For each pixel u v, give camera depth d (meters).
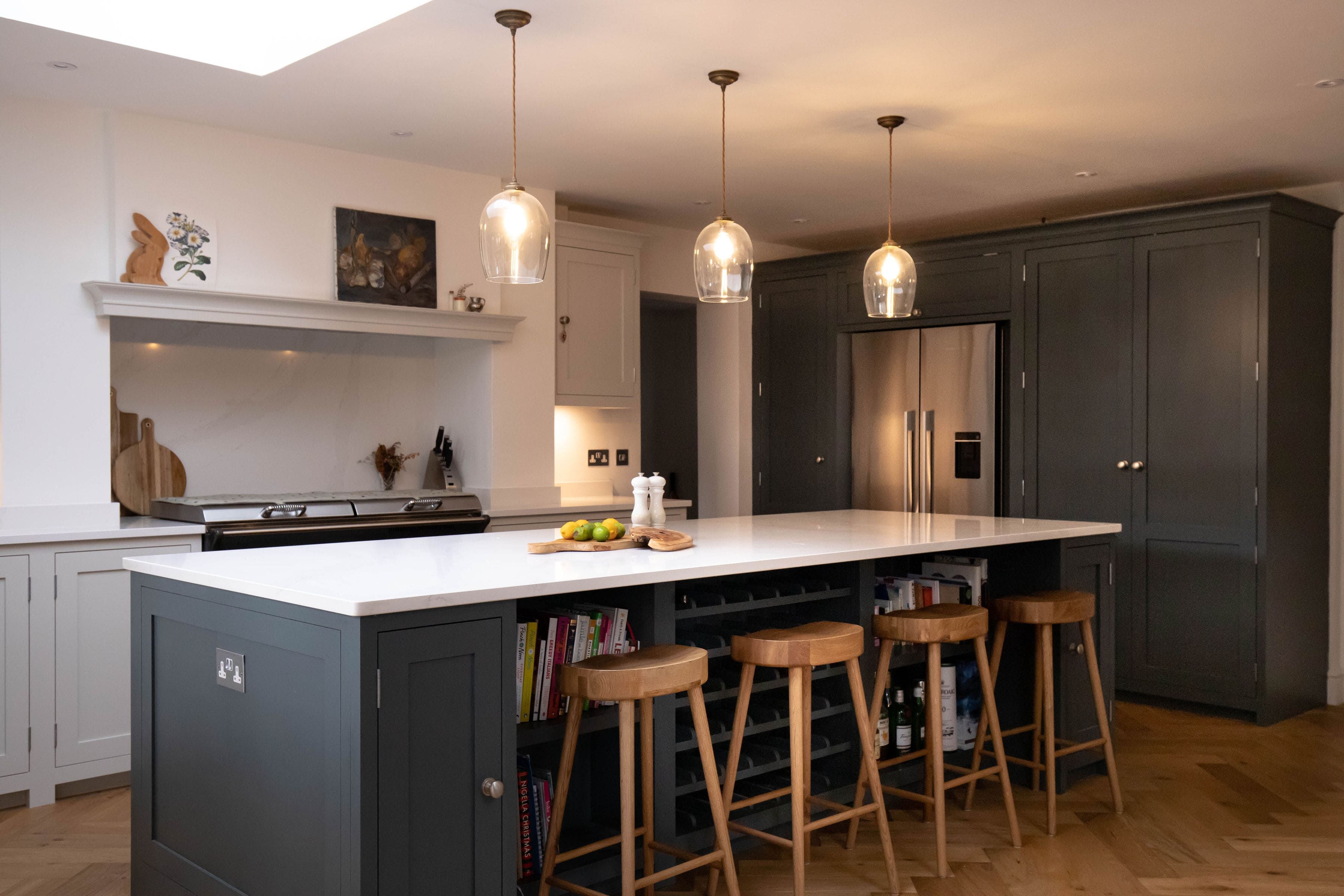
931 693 3.04
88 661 3.66
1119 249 5.04
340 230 4.50
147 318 4.14
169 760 2.61
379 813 2.01
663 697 2.78
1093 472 5.13
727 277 3.24
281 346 4.80
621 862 2.68
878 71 3.53
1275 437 4.66
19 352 3.77
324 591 2.11
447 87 3.70
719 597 3.09
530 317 5.16
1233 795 3.71
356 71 3.54
